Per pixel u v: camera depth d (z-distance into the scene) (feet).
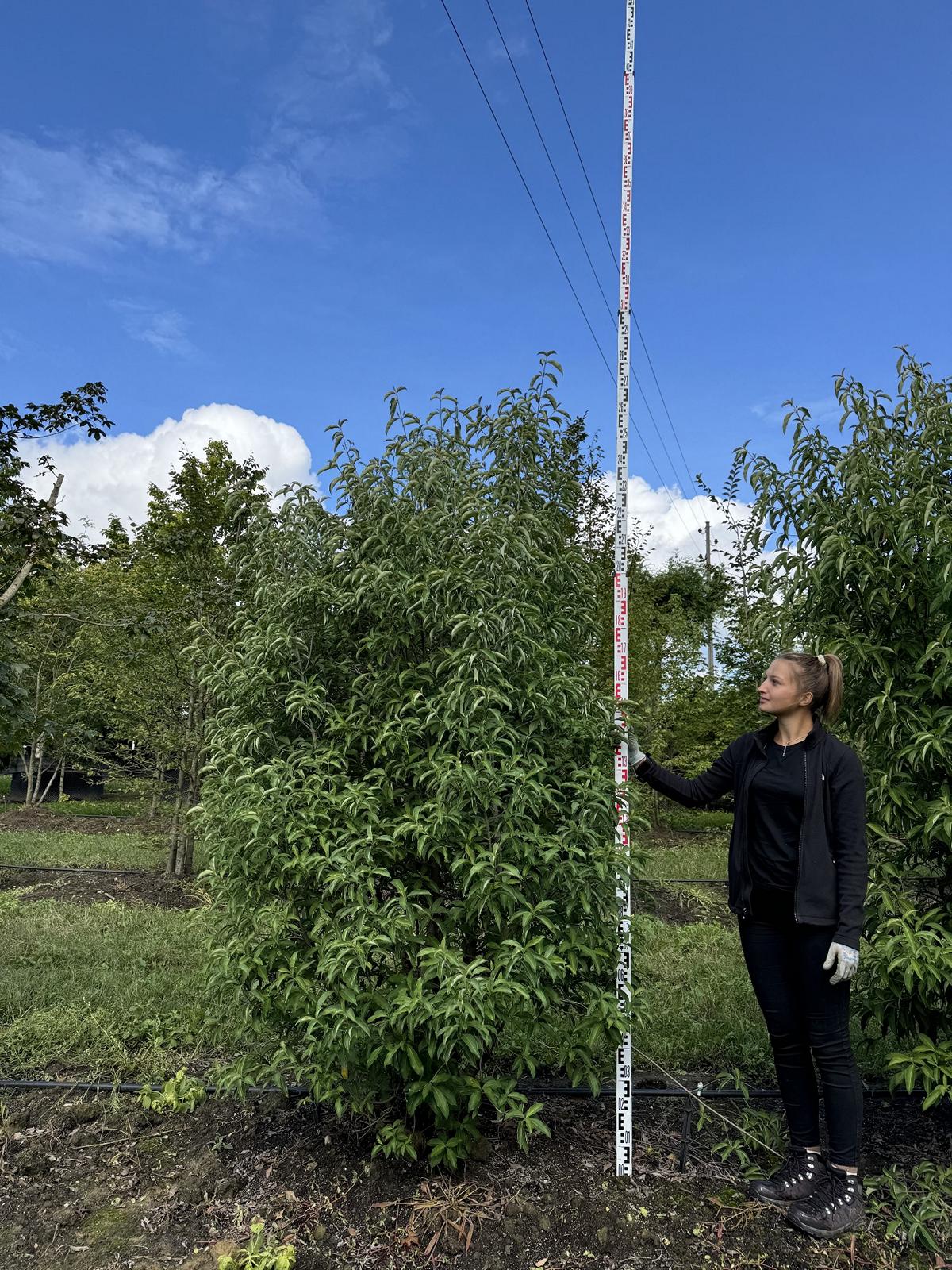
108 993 14.96
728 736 32.30
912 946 8.63
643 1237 8.39
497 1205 8.86
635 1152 10.03
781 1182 9.06
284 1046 9.56
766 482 10.72
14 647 26.84
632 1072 12.13
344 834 8.77
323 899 9.01
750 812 9.27
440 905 9.15
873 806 9.75
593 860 9.10
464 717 8.61
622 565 10.32
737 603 29.37
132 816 44.24
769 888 9.07
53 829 39.70
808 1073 9.24
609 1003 9.10
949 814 8.87
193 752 26.03
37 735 27.17
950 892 10.08
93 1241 8.46
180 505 26.40
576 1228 8.54
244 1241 8.39
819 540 10.34
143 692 26.50
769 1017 9.27
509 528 9.72
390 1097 9.72
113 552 26.53
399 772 9.21
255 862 9.27
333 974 8.35
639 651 32.91
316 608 9.88
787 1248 8.34
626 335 10.58
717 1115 10.40
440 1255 8.18
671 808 42.16
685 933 20.18
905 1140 10.28
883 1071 11.63
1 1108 10.85
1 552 24.86
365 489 10.14
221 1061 12.43
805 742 9.07
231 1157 9.87
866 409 10.30
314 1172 9.44
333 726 9.37
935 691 9.26
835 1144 8.72
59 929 19.56
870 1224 8.71
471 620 8.77
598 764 9.66
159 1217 8.84
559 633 10.16
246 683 9.68
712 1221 8.70
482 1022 8.14
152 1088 11.39
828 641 10.07
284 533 10.30
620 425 10.48
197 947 18.04
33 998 14.66
